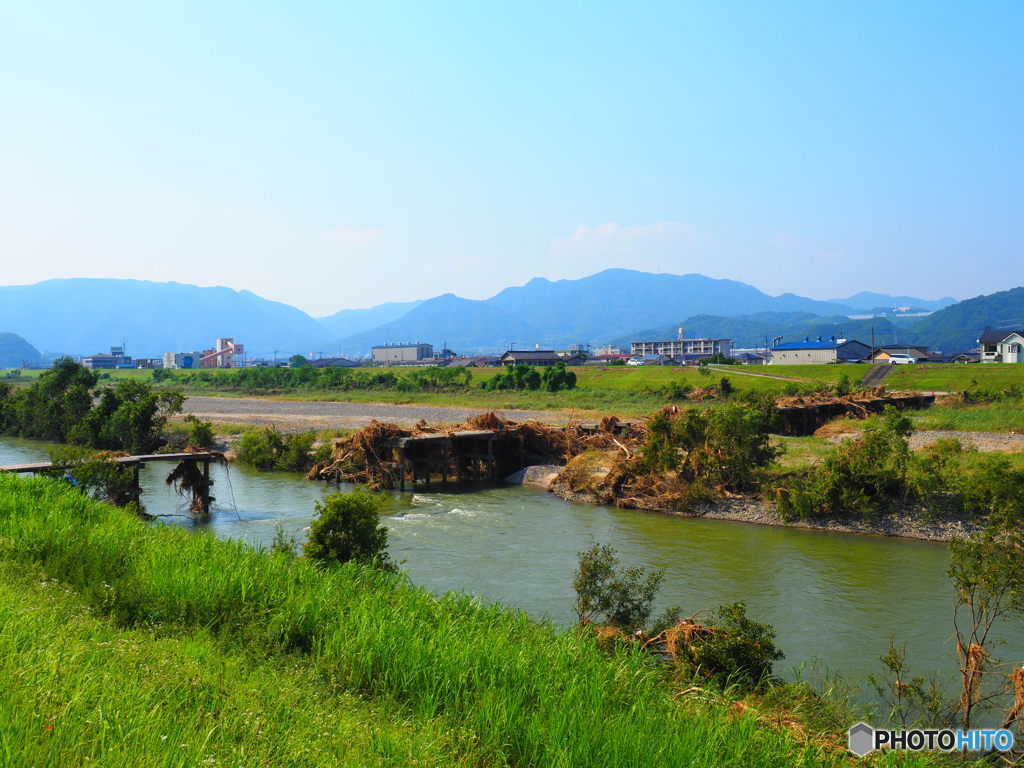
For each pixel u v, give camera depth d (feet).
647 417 196.44
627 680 40.81
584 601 65.57
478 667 38.96
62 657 30.17
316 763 25.75
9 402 284.82
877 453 127.95
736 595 87.15
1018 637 71.46
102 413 221.25
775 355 592.60
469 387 439.63
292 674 37.81
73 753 22.40
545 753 30.09
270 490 168.45
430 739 29.94
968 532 115.55
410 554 106.42
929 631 74.38
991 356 469.16
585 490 159.22
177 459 136.87
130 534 65.16
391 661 39.83
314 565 61.21
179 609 45.57
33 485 85.81
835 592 88.48
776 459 160.35
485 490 173.17
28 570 50.67
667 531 124.47
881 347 627.46
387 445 175.01
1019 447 179.52
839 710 48.01
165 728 25.25
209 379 596.70
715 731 34.47
